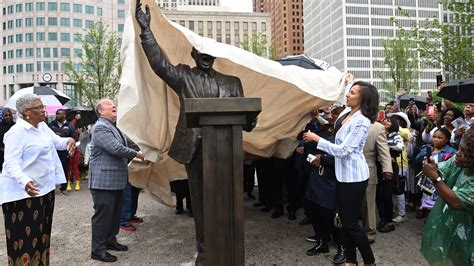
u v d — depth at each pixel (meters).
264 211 6.76
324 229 4.49
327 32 112.12
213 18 87.06
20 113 3.51
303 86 4.17
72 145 3.97
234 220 2.42
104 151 4.34
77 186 8.98
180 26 3.64
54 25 73.44
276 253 4.57
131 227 5.69
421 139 6.20
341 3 101.19
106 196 4.39
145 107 3.77
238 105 2.36
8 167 3.30
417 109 8.22
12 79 76.06
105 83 22.36
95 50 22.34
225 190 2.43
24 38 74.44
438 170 2.65
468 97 5.16
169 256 4.57
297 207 6.26
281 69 3.90
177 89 3.57
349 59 100.56
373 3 101.88
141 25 3.38
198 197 3.61
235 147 2.41
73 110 10.65
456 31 11.31
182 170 5.02
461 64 11.67
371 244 4.82
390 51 31.64
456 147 4.98
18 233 3.44
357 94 3.50
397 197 5.86
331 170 4.21
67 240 5.25
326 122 4.96
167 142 4.22
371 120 3.54
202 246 3.65
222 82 3.65
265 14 88.88
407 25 92.94
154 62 3.39
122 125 3.67
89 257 4.56
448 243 2.67
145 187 5.03
